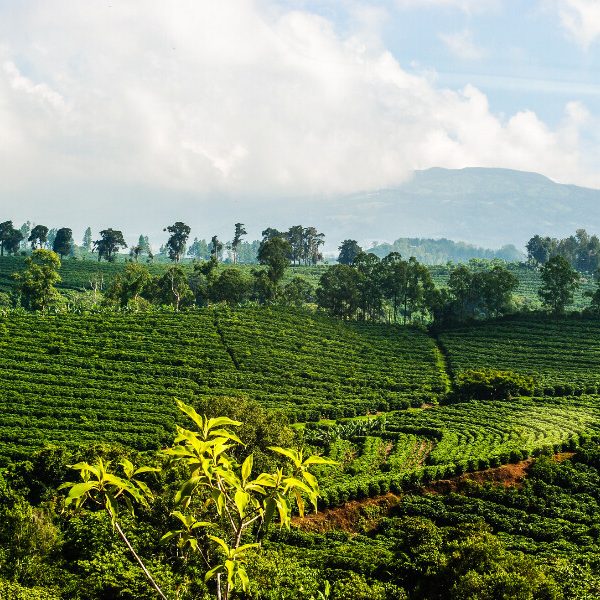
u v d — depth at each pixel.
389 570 39.12
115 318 125.19
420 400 101.94
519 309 164.38
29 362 99.81
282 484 13.10
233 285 152.88
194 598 29.22
